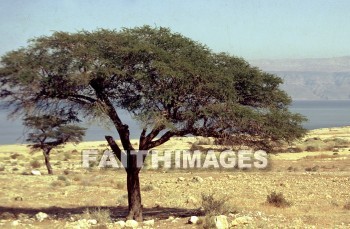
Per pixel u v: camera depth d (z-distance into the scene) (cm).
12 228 2056
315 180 3853
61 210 2788
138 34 2222
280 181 3866
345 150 6662
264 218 2052
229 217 2066
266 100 2316
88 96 2212
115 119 2225
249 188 3528
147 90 2084
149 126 2050
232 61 2312
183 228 1922
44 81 2078
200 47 2267
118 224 2019
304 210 2525
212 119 2178
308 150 6775
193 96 2156
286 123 2289
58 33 2086
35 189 3688
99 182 4203
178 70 2048
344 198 2973
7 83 2103
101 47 2123
